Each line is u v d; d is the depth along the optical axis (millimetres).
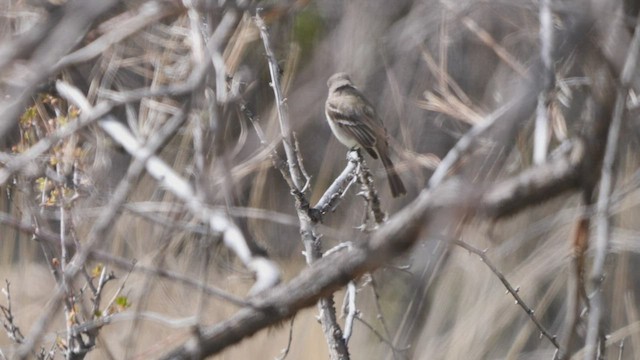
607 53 5680
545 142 6859
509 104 5695
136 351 12031
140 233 13102
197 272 13445
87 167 11008
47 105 11672
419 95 13602
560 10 6074
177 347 6723
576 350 9672
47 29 5500
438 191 5508
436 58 13242
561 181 5699
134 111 12672
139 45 11539
